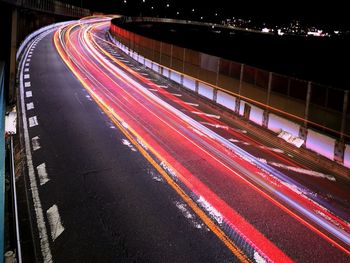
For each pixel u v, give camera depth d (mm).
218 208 8805
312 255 7195
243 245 7352
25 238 7184
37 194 8984
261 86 18578
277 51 72688
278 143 15078
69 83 23625
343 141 12422
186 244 7242
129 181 10016
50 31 53156
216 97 21453
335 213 9031
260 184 10469
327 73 46000
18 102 17703
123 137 13961
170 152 12680
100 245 7059
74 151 12031
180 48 27141
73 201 8711
